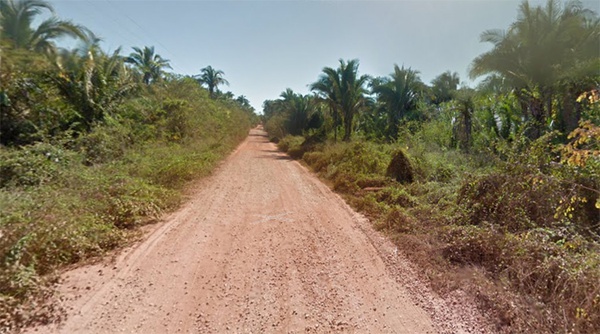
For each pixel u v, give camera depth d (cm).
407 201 588
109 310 255
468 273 316
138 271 323
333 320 252
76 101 1052
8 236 292
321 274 330
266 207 600
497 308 258
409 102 2122
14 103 894
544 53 898
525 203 410
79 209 396
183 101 1571
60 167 601
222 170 1045
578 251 301
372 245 412
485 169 584
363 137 1708
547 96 948
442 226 435
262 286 302
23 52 880
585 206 378
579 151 313
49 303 257
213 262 351
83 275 310
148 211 487
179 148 1147
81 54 1077
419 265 346
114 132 980
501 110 1187
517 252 309
